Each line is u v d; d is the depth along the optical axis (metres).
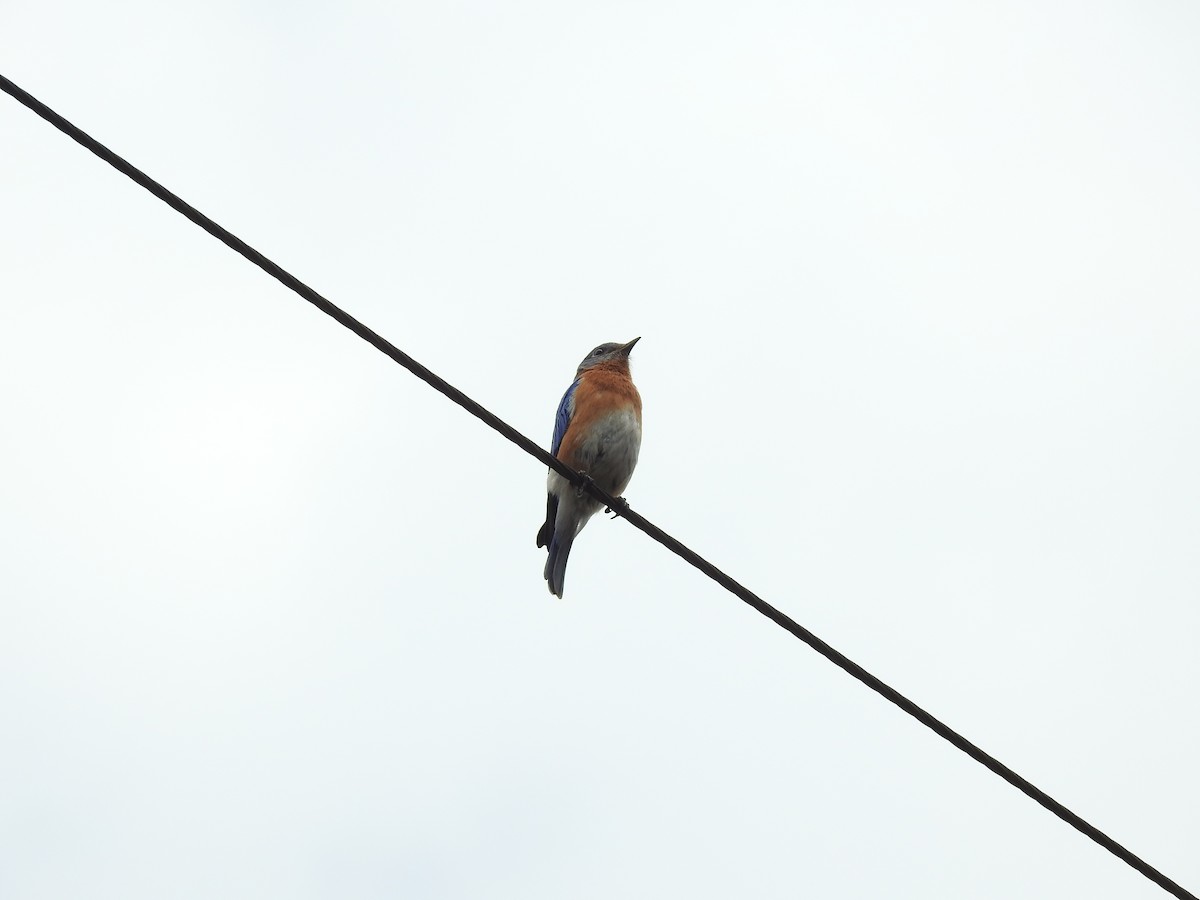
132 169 9.63
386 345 10.93
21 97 9.23
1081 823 11.53
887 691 11.43
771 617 11.59
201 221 9.95
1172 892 11.76
